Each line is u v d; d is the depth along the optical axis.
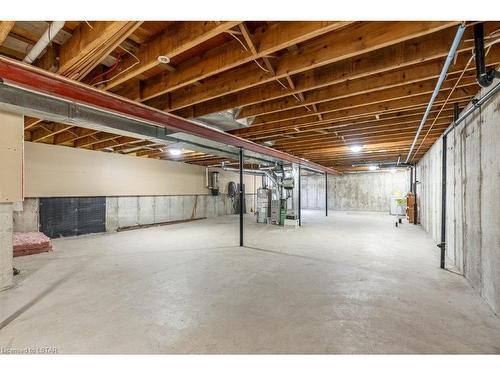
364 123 4.47
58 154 6.03
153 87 2.87
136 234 6.70
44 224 5.80
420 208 8.43
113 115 3.39
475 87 2.98
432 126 4.27
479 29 1.83
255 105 3.61
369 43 2.02
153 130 3.96
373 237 6.16
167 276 3.41
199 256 4.43
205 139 4.39
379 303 2.59
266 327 2.16
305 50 2.32
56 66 2.31
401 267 3.77
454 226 3.89
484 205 2.65
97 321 2.27
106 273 3.54
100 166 6.88
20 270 3.67
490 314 2.36
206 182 10.62
